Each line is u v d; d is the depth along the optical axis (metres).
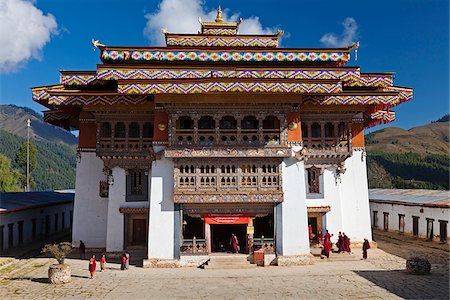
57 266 19.81
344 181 28.20
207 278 20.62
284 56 25.38
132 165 26.17
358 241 27.97
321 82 22.78
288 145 23.86
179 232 23.56
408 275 20.94
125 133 25.80
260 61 25.41
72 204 45.47
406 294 17.41
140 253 26.08
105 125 26.31
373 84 26.61
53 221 39.50
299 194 23.91
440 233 29.88
